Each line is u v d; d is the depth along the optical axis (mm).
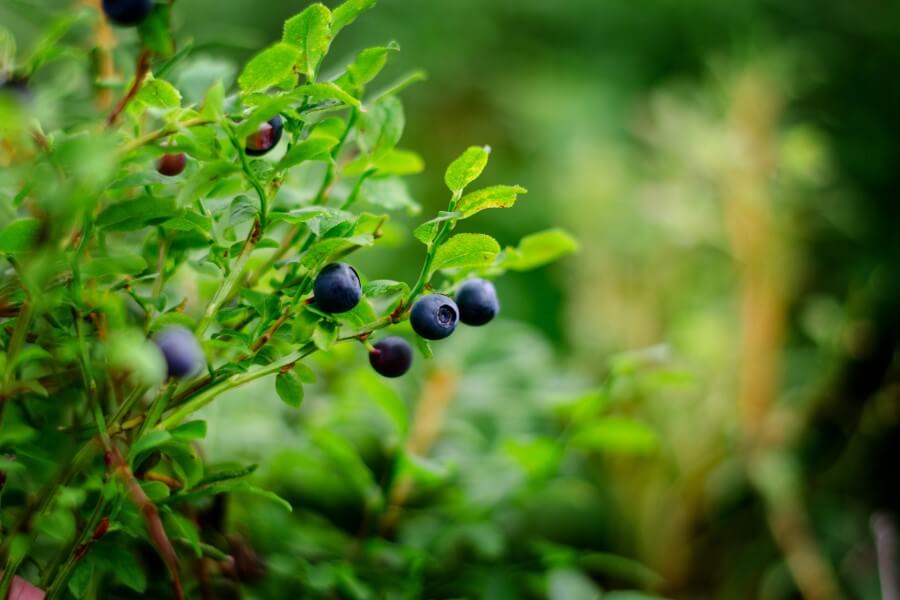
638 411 682
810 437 714
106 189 342
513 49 1025
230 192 355
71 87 379
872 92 894
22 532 345
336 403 475
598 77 979
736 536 678
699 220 744
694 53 971
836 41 915
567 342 793
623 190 819
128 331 339
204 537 398
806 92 872
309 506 482
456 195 339
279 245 362
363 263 771
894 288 735
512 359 540
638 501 671
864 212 804
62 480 346
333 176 372
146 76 343
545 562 441
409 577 421
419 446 481
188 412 349
